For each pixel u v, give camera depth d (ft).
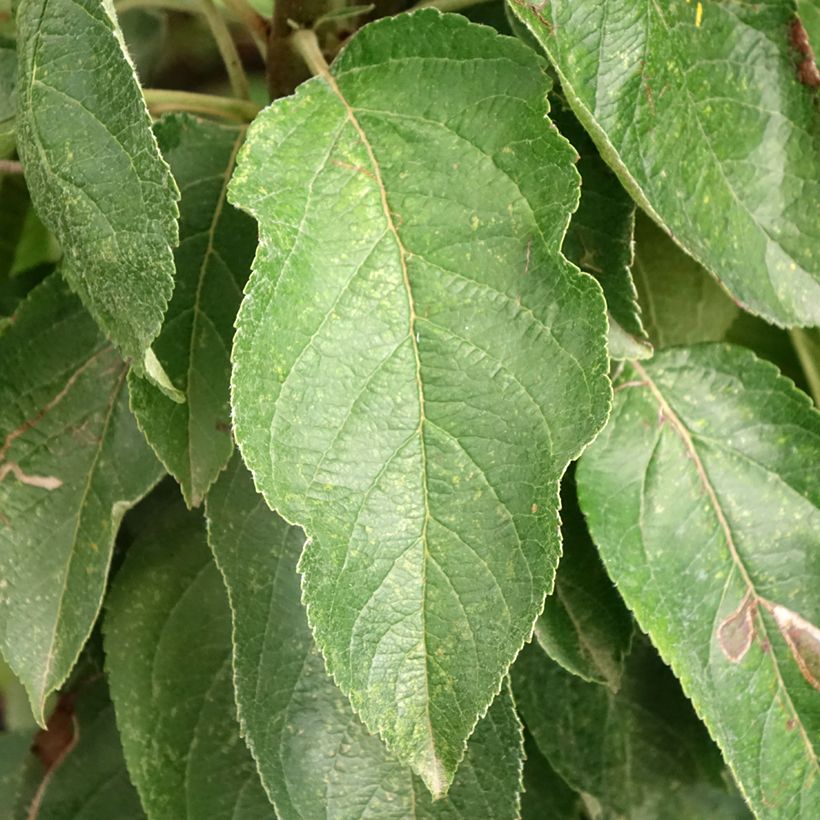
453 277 0.59
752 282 0.67
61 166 0.56
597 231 0.68
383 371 0.58
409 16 0.62
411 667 0.59
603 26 0.61
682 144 0.65
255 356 0.56
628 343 0.67
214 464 0.67
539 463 0.59
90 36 0.54
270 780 0.73
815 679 0.72
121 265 0.56
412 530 0.59
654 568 0.72
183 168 0.71
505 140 0.60
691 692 0.71
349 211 0.59
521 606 0.59
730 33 0.66
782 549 0.73
